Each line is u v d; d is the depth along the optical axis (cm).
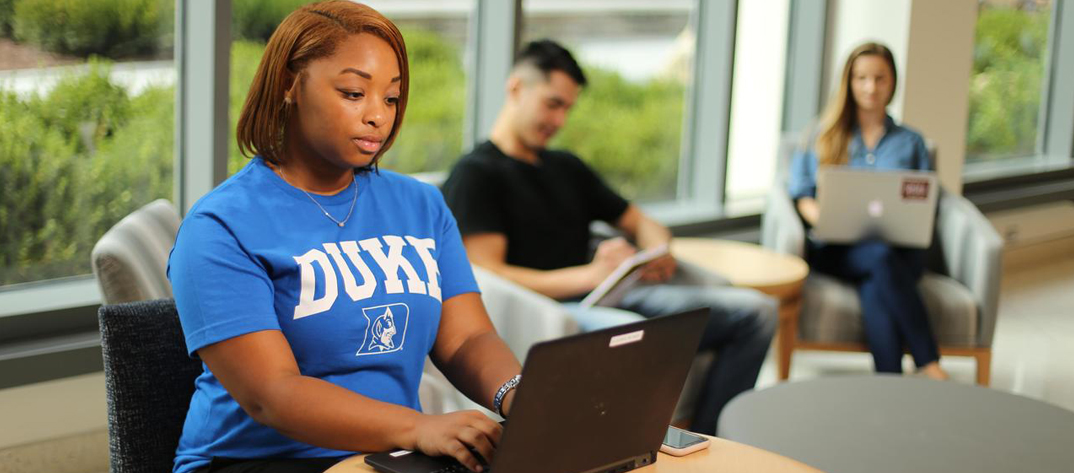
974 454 212
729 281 330
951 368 412
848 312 358
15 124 273
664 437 142
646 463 140
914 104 496
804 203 388
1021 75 648
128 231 207
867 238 371
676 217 450
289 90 151
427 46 364
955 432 225
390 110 154
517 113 304
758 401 244
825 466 206
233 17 310
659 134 457
